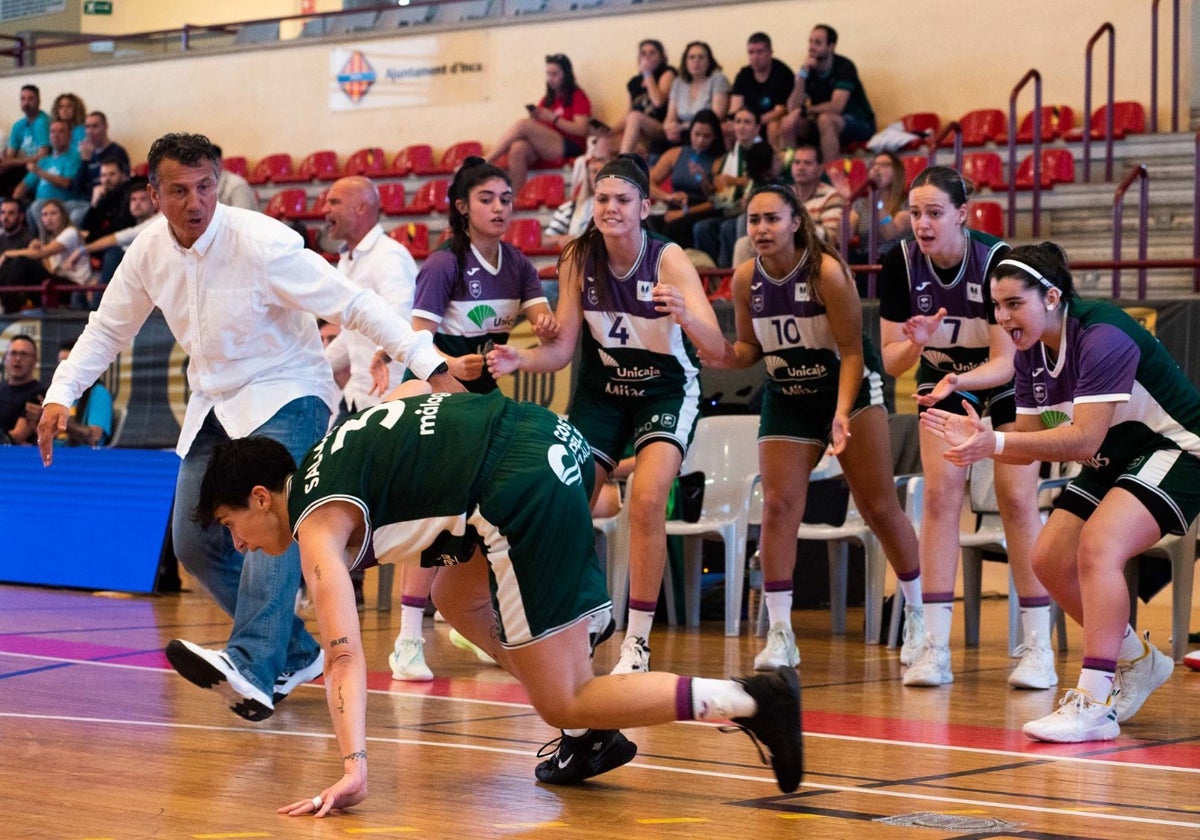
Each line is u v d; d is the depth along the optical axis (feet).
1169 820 9.02
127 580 26.32
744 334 17.08
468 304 15.78
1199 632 21.75
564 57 43.57
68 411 13.12
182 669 11.82
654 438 15.48
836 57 38.58
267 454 9.51
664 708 8.86
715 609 24.23
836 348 16.51
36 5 59.67
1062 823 8.85
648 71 41.45
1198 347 23.67
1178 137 35.01
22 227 45.52
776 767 8.81
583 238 15.49
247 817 8.64
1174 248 33.94
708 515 22.63
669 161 38.22
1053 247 12.78
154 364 32.63
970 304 15.99
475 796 9.48
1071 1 38.50
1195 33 36.63
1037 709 14.33
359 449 8.94
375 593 27.02
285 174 49.73
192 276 12.69
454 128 47.80
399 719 12.93
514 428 9.14
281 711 13.34
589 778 10.15
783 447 17.04
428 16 48.49
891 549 17.74
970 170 36.73
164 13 60.85
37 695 13.91
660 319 15.28
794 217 16.07
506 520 8.84
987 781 10.33
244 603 12.47
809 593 25.86
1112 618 12.55
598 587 9.16
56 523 27.76
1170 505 12.66
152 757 10.76
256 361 13.11
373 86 49.21
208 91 52.54
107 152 46.68
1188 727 13.32
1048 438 12.13
